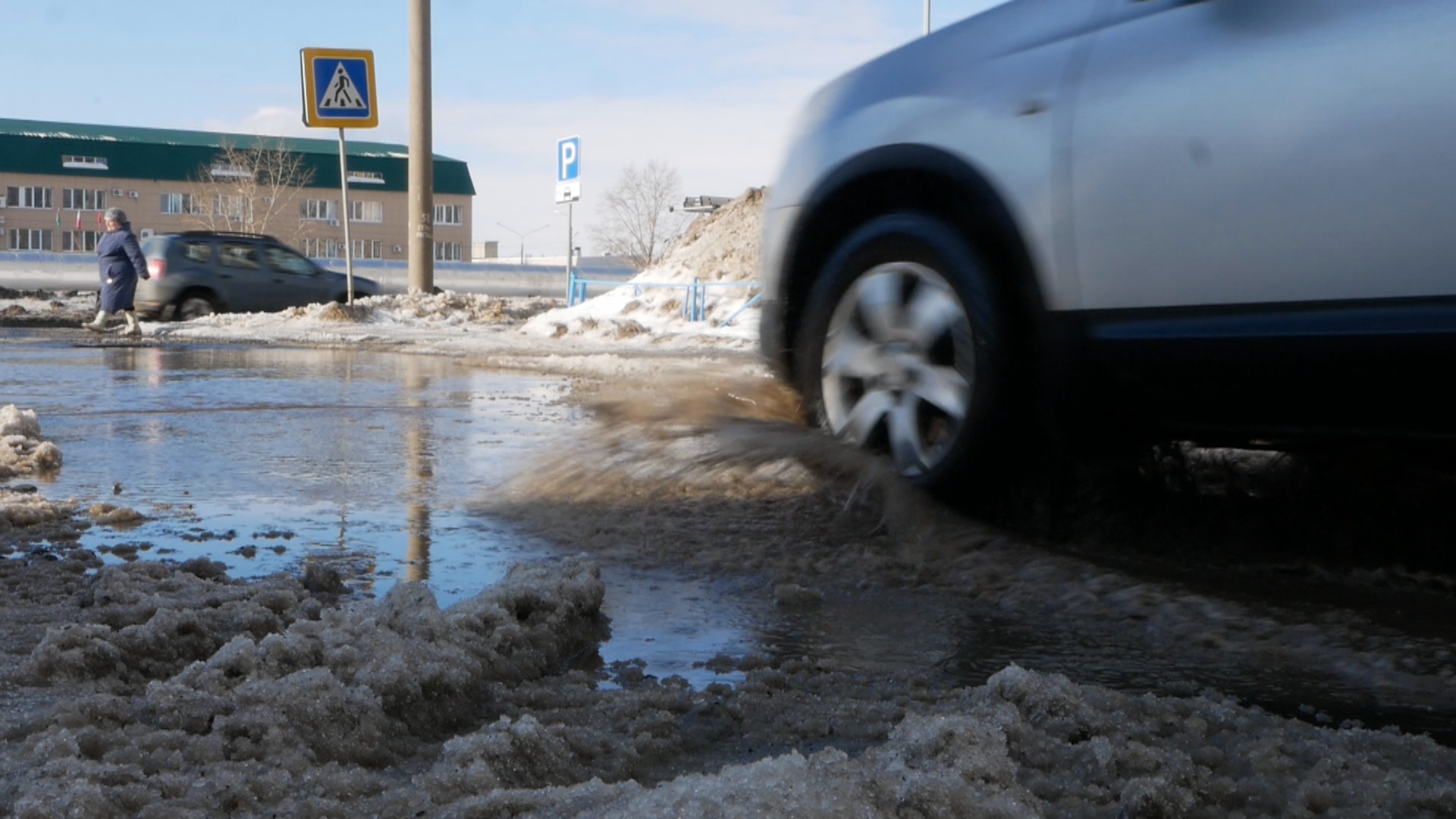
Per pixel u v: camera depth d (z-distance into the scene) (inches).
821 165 168.2
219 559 130.0
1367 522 143.2
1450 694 90.0
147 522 149.6
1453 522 141.3
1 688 83.0
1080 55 137.3
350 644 85.5
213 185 3105.3
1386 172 109.7
